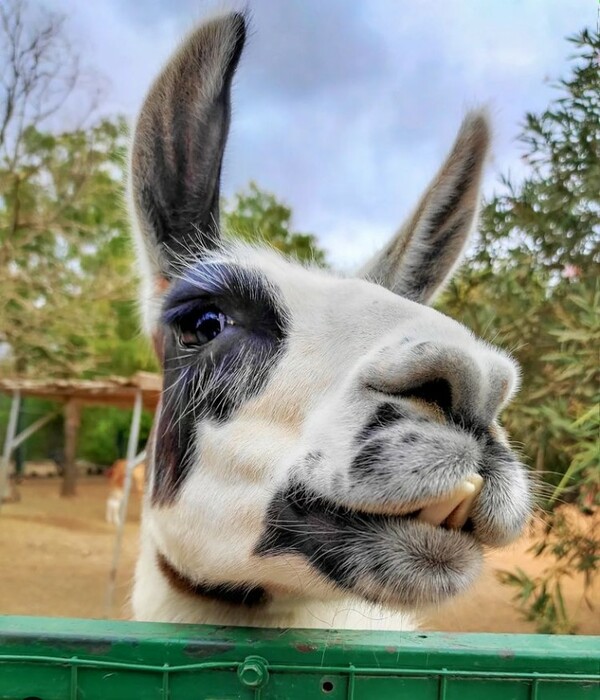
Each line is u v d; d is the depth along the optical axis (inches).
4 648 9.6
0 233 90.4
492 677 9.5
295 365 12.4
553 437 34.9
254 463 12.2
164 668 9.5
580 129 37.1
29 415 180.5
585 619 42.8
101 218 99.4
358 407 11.2
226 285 13.6
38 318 91.0
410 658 9.6
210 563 12.8
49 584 72.1
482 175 19.1
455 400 10.9
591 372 32.4
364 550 10.7
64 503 139.3
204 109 16.4
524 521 11.6
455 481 10.2
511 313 37.9
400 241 19.2
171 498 13.9
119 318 126.3
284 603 14.1
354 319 12.5
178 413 13.8
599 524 35.8
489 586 48.6
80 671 9.5
